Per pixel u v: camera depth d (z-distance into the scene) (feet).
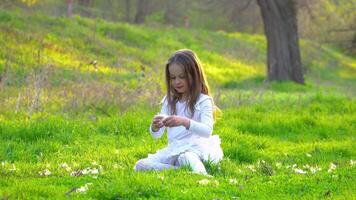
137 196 18.52
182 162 22.65
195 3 180.96
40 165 24.39
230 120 38.52
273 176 22.08
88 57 76.59
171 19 181.88
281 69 86.84
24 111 36.52
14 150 27.30
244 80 86.28
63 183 20.54
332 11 134.31
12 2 106.73
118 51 86.69
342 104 47.85
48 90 43.86
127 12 171.22
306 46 145.07
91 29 97.55
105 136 32.12
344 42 143.54
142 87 45.88
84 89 43.52
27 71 54.60
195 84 22.98
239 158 28.04
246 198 18.63
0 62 55.72
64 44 79.46
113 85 49.34
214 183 20.16
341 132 38.17
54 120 33.24
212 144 24.26
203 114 22.82
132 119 35.04
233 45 124.98
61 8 137.59
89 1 170.81
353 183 20.89
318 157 28.91
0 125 31.35
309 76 117.50
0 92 42.52
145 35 104.99
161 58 90.27
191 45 107.45
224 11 145.89
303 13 129.70
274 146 32.73
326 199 18.62
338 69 139.54
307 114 42.80
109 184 19.19
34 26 83.76
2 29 72.95
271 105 46.52
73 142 30.55
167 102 23.80
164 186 19.27
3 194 18.15
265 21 88.12
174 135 23.57
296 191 19.93
